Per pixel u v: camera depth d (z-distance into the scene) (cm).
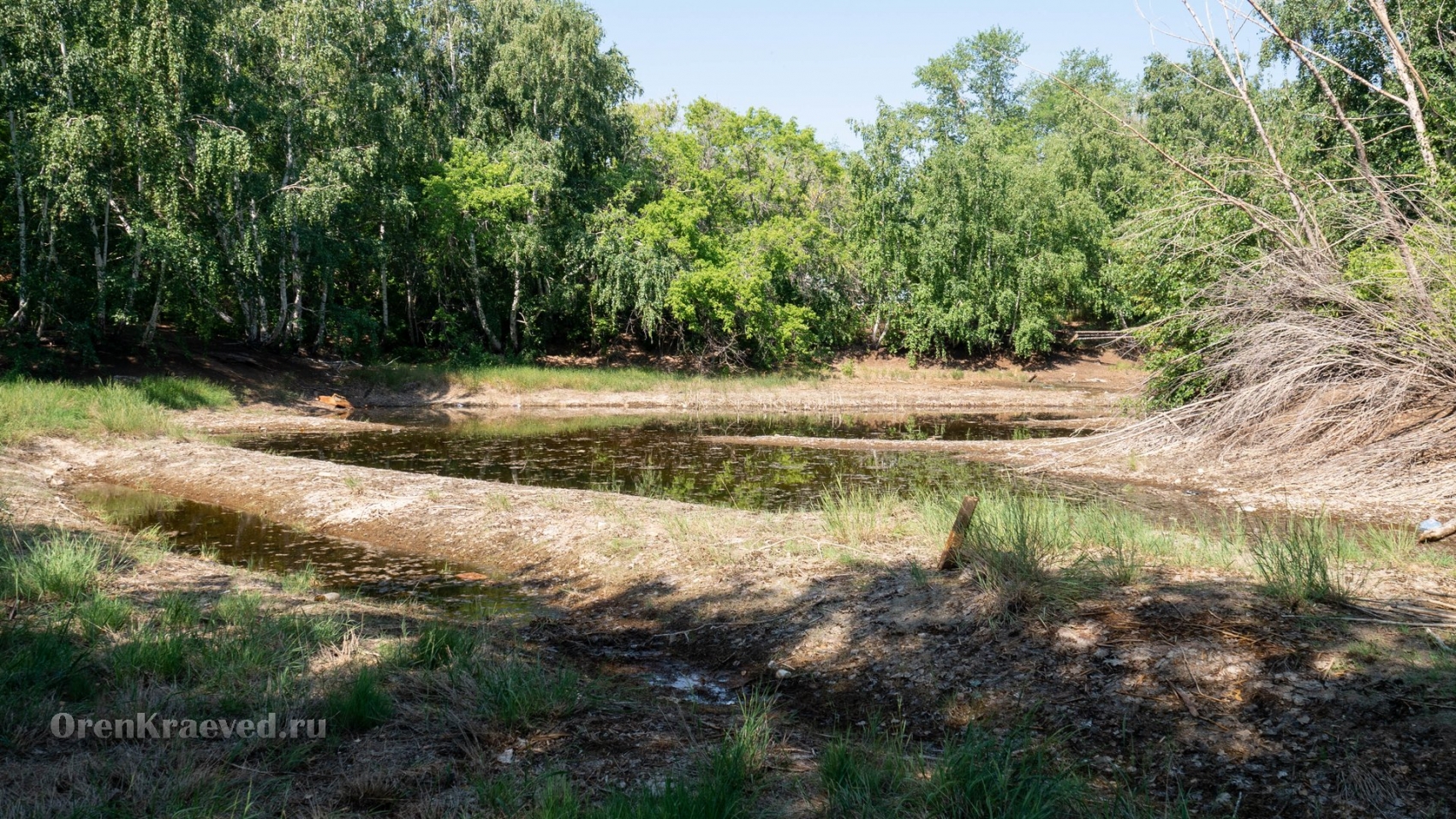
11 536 860
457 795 412
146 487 1379
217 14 2638
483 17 3831
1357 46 2069
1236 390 1571
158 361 2684
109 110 2388
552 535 977
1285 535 942
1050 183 4131
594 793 418
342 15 2909
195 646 569
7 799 381
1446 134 1498
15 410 1700
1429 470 1224
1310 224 1549
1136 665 532
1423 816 386
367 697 494
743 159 4328
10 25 2252
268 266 3045
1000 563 657
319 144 2972
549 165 3681
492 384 3359
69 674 510
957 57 5409
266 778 421
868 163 4325
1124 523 870
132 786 397
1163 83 4125
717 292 3878
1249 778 430
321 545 1030
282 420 2461
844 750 446
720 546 864
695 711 545
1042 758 445
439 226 3556
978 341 4316
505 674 555
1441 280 1313
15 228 2650
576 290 4062
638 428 2517
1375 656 502
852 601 691
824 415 3053
